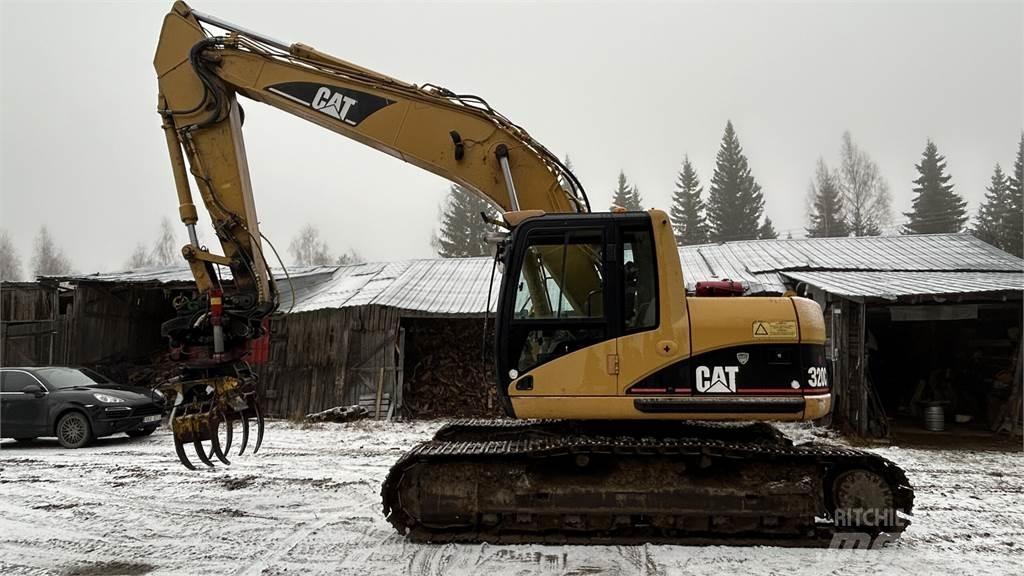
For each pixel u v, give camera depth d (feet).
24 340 52.90
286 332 48.26
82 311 53.47
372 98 20.36
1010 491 24.20
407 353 49.60
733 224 170.50
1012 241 148.77
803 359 16.98
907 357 54.39
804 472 16.88
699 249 61.16
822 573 15.29
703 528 17.19
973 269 47.55
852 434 37.88
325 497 22.85
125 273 58.49
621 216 17.47
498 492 17.22
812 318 17.33
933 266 48.98
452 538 17.44
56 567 16.12
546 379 17.08
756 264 52.70
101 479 25.91
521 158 19.84
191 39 20.48
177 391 18.30
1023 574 15.39
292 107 20.53
